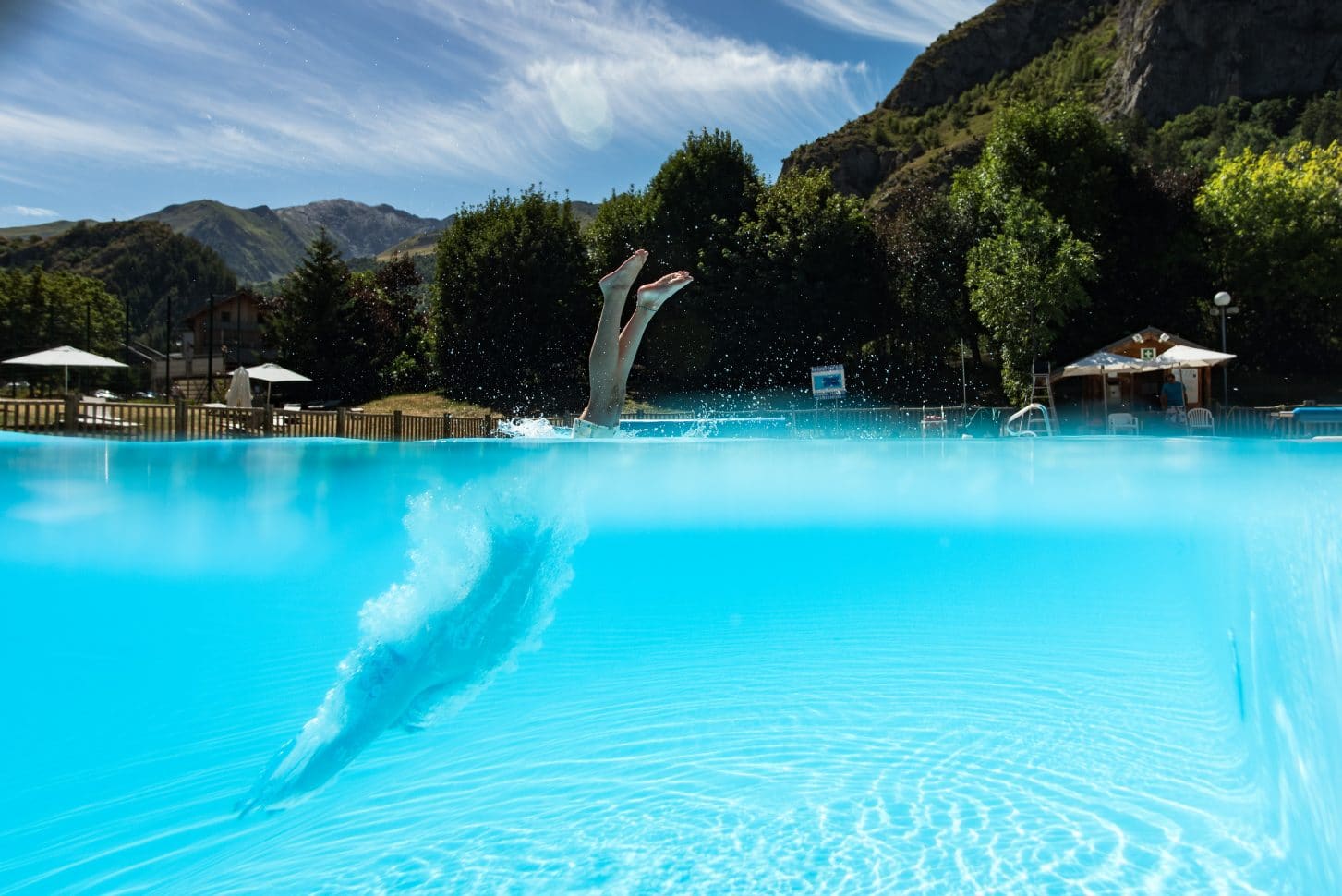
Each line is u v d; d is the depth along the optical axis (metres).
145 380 62.44
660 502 6.98
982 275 25.56
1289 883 2.55
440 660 4.11
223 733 4.16
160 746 4.06
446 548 5.55
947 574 6.84
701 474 7.19
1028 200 26.03
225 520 6.36
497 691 4.54
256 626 5.55
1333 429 15.69
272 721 4.24
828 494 7.21
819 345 31.05
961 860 2.79
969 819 3.08
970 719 4.10
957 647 5.27
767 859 2.82
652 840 2.94
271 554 6.15
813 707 4.27
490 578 5.23
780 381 30.97
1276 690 3.04
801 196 32.16
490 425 11.12
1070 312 28.92
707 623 5.72
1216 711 4.18
